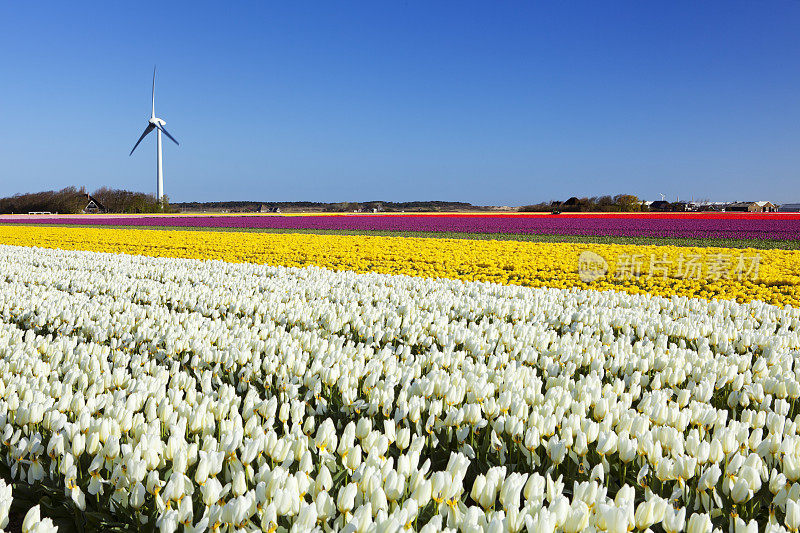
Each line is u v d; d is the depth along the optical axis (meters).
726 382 4.77
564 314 8.14
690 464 2.86
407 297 9.62
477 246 23.08
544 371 5.29
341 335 7.43
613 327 7.62
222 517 2.53
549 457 3.36
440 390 4.09
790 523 2.44
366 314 7.84
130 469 2.84
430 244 24.05
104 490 3.20
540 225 37.00
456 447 3.79
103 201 89.31
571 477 3.36
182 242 25.67
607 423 3.42
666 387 5.10
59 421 3.54
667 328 7.18
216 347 5.78
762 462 3.05
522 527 2.54
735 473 2.95
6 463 3.48
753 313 8.72
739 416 4.70
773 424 3.55
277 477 2.67
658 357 5.24
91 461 3.31
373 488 2.60
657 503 2.44
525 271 15.86
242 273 13.80
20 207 86.50
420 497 2.55
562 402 3.90
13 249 19.36
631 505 2.53
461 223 39.75
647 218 43.59
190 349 5.87
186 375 4.57
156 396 3.95
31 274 12.00
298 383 4.63
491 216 50.47
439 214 58.53
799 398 4.64
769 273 14.82
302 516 2.40
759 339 6.55
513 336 6.64
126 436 3.47
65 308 7.79
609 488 3.37
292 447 3.10
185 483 2.82
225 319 8.09
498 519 2.27
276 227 38.22
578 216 48.38
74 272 12.65
